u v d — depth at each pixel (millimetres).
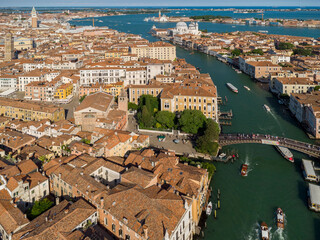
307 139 188375
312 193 128625
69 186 113750
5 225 94938
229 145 179500
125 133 162500
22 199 110875
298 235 111812
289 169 154000
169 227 90125
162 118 194875
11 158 140750
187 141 180125
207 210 121438
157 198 99062
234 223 117812
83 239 88375
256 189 138375
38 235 87688
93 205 104688
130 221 92875
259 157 165625
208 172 139500
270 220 119500
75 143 153500
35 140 165375
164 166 123625
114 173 121250
